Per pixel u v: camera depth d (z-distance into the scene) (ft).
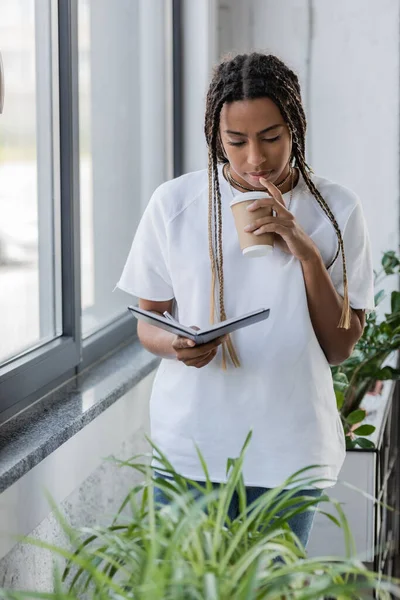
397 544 10.78
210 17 10.42
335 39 10.59
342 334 5.72
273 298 5.57
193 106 10.58
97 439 7.13
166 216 5.78
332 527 7.52
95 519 7.48
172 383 5.80
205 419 5.65
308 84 10.74
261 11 10.70
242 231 5.35
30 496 5.75
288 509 5.47
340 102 10.69
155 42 10.15
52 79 7.12
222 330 5.14
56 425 6.22
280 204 5.31
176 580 3.19
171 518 3.83
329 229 5.67
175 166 10.66
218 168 5.81
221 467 5.65
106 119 8.63
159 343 5.82
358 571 3.50
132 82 9.43
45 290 7.23
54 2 7.02
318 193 5.65
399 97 10.57
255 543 3.84
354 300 5.79
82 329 8.24
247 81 5.24
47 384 7.08
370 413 8.70
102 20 8.43
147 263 5.94
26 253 6.79
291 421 5.57
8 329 6.48
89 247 8.34
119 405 7.72
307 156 10.87
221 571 3.43
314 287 5.48
